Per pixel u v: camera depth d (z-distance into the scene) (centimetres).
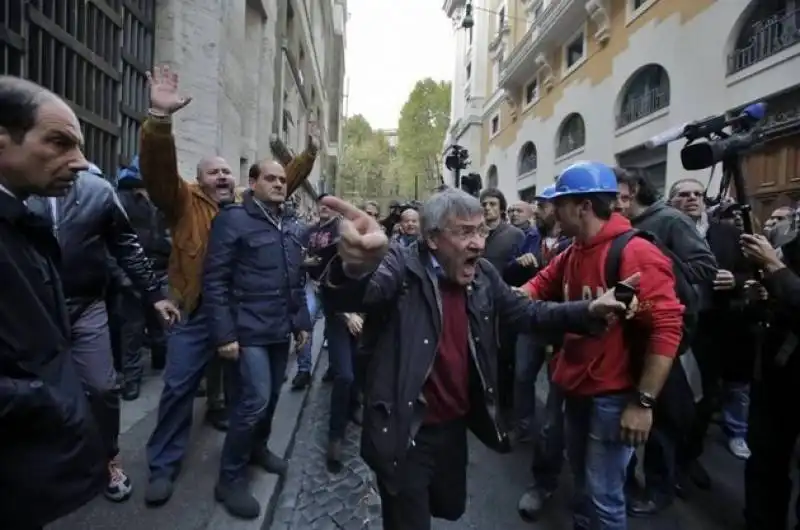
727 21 994
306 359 577
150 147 317
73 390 156
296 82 1831
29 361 145
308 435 475
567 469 423
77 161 165
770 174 884
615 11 1465
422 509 210
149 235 514
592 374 248
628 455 251
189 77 745
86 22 550
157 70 317
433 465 216
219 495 314
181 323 340
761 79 896
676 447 339
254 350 312
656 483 347
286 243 333
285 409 503
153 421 427
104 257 281
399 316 204
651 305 231
